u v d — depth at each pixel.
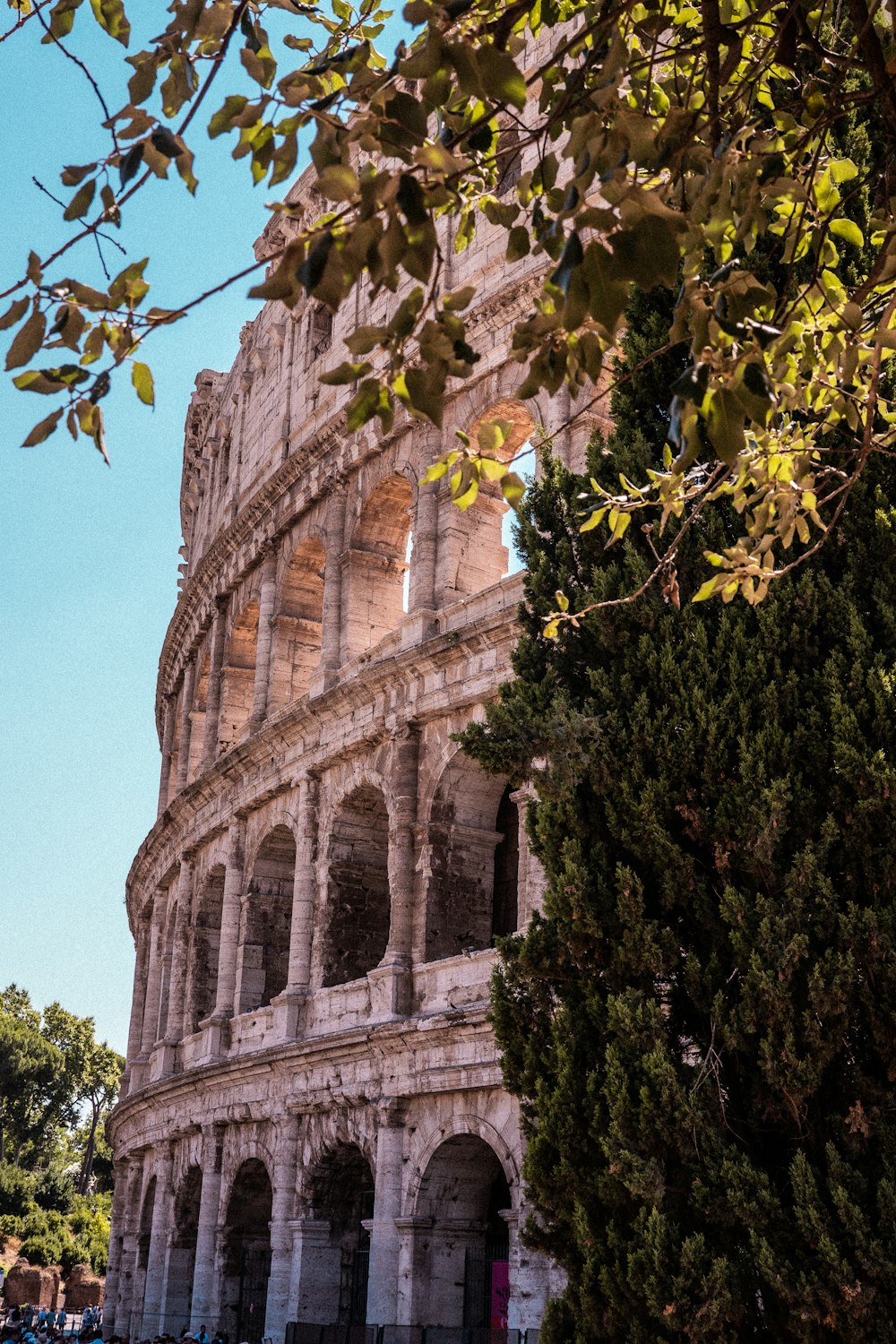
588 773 27.22
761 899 24.33
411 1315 41.09
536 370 13.25
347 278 11.16
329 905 50.97
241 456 71.50
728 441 12.96
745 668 26.48
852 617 25.78
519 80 11.23
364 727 49.62
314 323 64.44
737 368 13.36
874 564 26.72
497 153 14.00
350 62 13.63
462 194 16.09
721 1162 23.14
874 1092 23.27
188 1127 57.47
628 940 25.61
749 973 23.83
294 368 64.81
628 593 28.31
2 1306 108.50
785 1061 23.17
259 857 57.53
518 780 26.72
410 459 51.84
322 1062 47.69
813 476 19.30
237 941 57.31
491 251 50.47
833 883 24.75
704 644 27.08
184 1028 62.53
